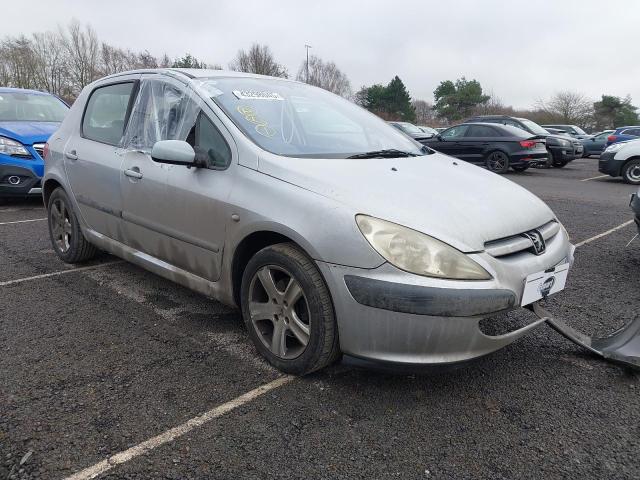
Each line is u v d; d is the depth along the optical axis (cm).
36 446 220
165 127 346
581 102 5675
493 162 1409
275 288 279
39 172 711
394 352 239
